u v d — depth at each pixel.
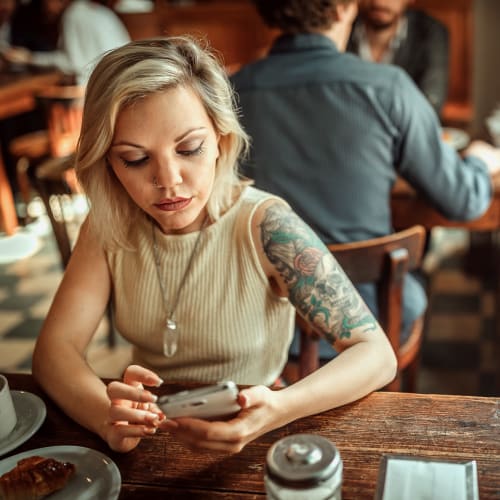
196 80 1.09
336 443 0.99
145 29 5.84
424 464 0.90
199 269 1.27
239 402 0.90
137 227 1.29
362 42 3.06
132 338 1.34
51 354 1.21
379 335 1.17
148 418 0.95
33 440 1.07
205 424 0.88
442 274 3.48
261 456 0.98
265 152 1.78
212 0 5.68
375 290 1.77
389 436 1.00
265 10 1.76
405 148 1.79
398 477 0.87
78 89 4.09
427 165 1.82
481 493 0.89
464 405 1.06
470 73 4.86
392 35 3.03
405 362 1.89
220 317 1.28
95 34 4.65
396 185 2.17
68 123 4.23
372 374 1.10
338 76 1.72
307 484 0.70
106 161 1.21
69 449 1.01
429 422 1.03
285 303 1.31
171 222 1.14
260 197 1.28
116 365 2.80
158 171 1.08
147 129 1.06
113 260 1.31
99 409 1.08
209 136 1.11
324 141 1.74
